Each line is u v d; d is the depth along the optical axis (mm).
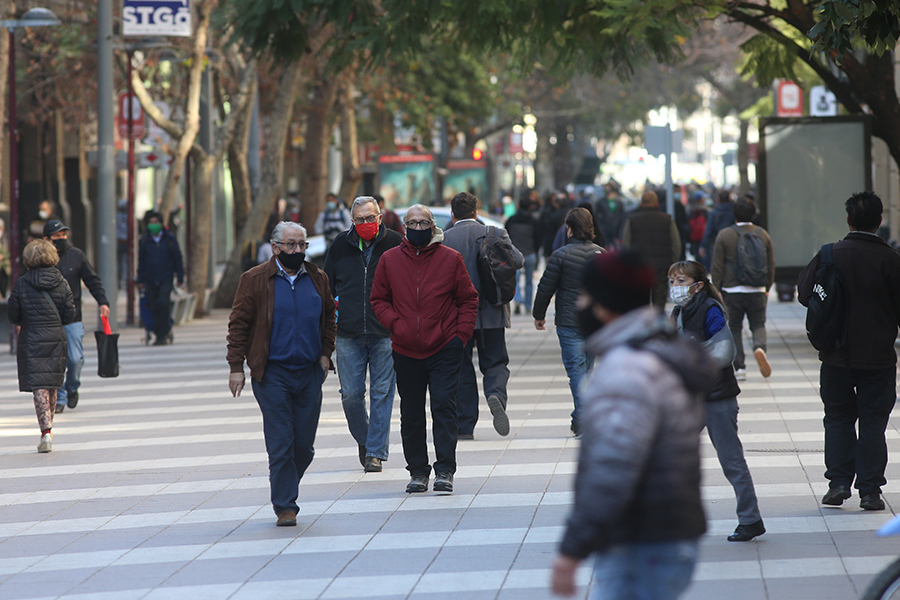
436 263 30359
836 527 25859
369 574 23141
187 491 31359
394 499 29688
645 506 13117
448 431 30266
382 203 42344
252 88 85938
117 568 24219
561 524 26703
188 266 88000
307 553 24875
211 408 45562
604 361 13320
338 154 138750
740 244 48250
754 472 31625
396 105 120250
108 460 36000
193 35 77688
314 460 35031
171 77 98875
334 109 103312
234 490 31328
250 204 96250
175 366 58969
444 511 28234
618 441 12719
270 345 27375
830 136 63750
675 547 13203
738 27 145375
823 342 27062
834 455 27594
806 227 64438
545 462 33719
